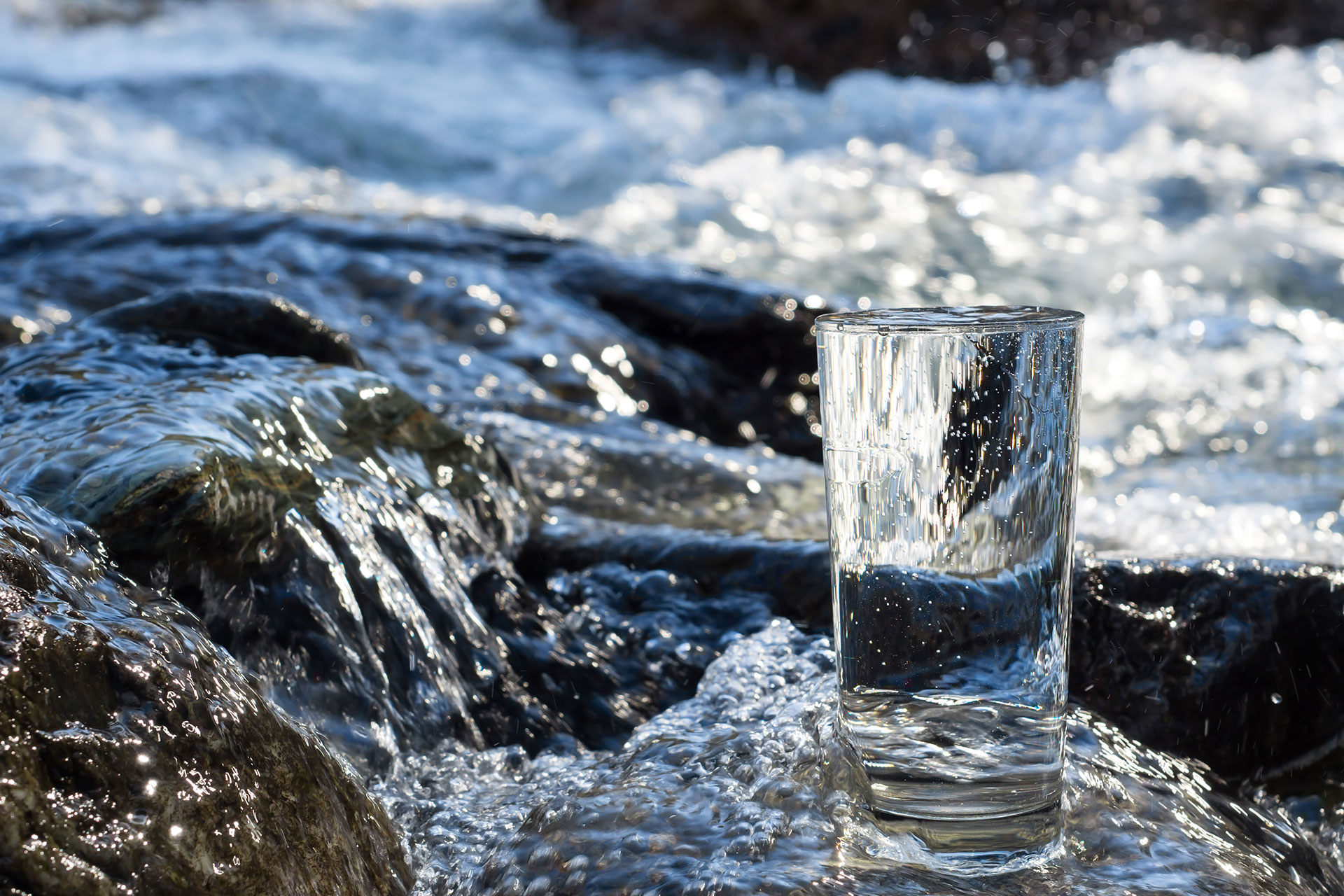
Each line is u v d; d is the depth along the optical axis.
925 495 0.90
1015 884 0.91
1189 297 3.31
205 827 0.89
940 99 5.27
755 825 0.94
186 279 1.89
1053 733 0.92
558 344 1.80
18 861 0.86
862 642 0.92
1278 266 3.51
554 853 0.94
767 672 1.08
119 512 0.99
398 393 1.15
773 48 6.38
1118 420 2.39
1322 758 1.08
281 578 1.04
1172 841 0.94
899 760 0.91
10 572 0.91
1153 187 4.26
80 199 3.22
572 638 1.11
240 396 1.08
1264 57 5.35
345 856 0.93
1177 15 5.97
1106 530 1.49
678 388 1.83
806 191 4.29
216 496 1.01
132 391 1.08
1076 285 3.45
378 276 1.90
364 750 1.03
